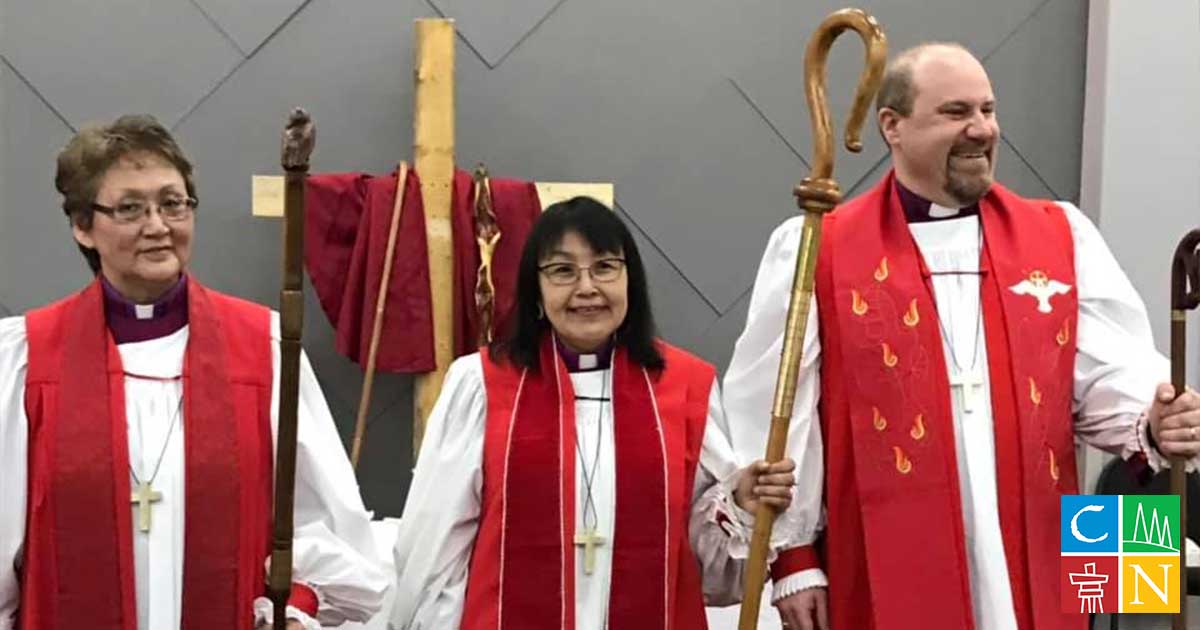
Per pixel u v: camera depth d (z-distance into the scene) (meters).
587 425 2.45
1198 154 4.10
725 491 2.41
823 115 2.30
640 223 4.14
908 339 2.51
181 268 2.17
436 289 3.79
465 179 3.84
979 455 2.47
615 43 4.10
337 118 4.00
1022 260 2.56
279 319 2.29
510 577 2.38
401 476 4.06
